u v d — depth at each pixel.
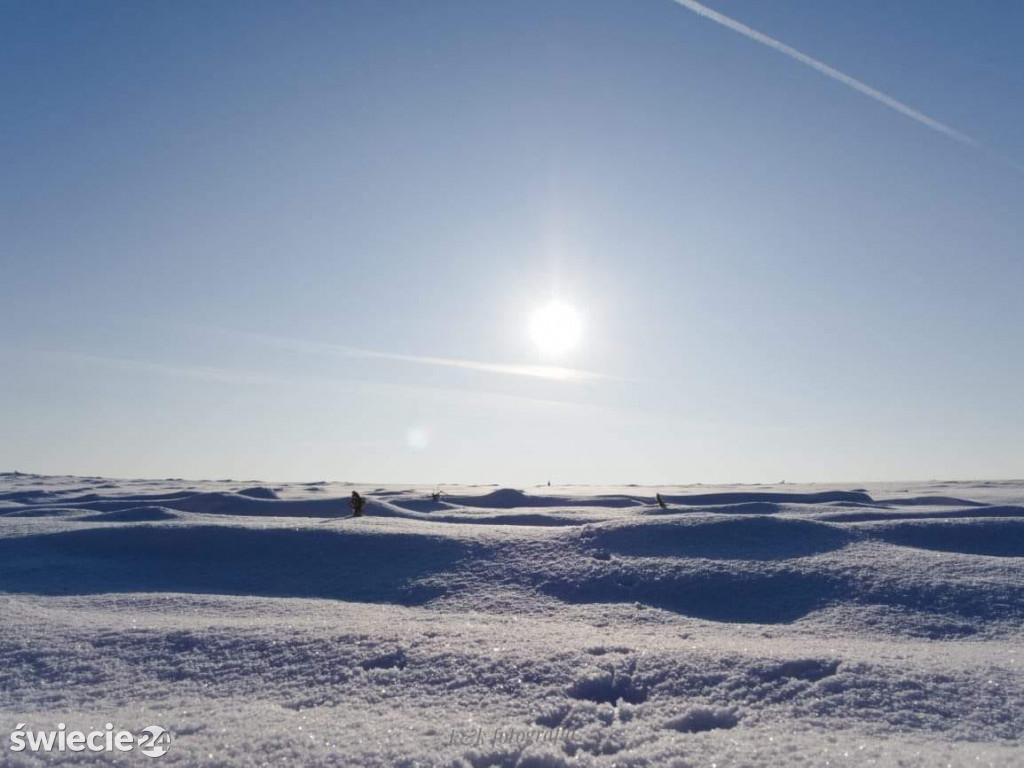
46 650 11.13
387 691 9.02
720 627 15.51
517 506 61.66
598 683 9.05
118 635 11.91
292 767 6.46
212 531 29.62
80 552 27.47
